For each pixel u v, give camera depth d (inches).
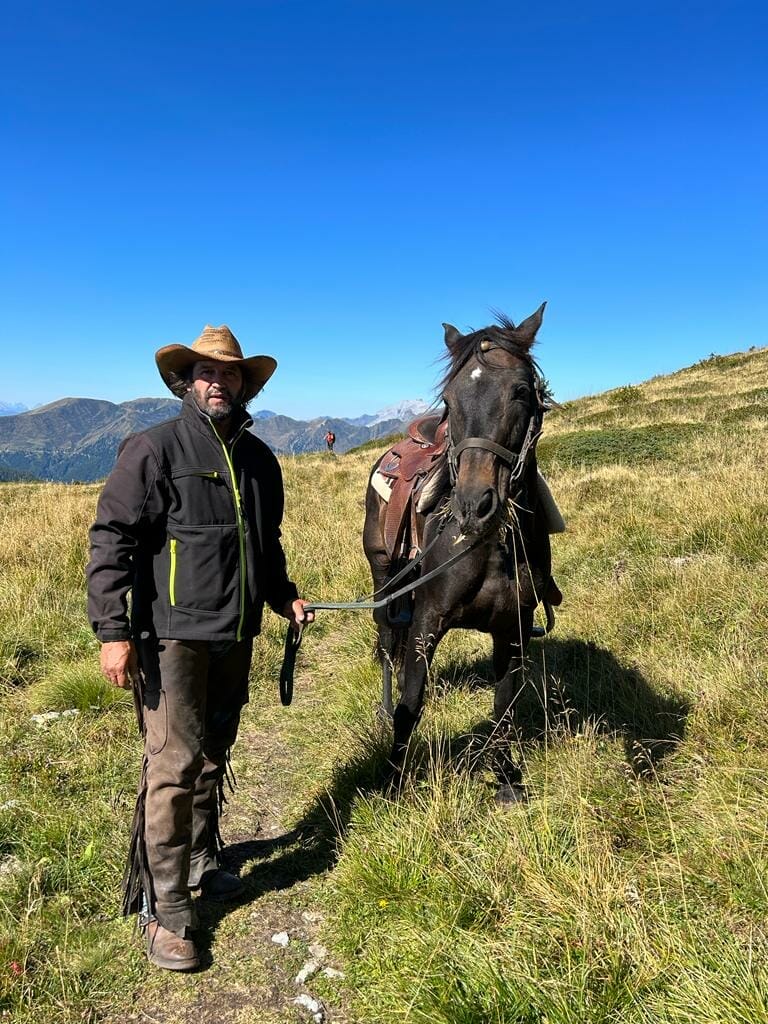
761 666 153.9
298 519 374.3
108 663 89.7
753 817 106.3
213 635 95.4
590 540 288.0
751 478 308.7
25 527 331.9
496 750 132.1
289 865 121.2
